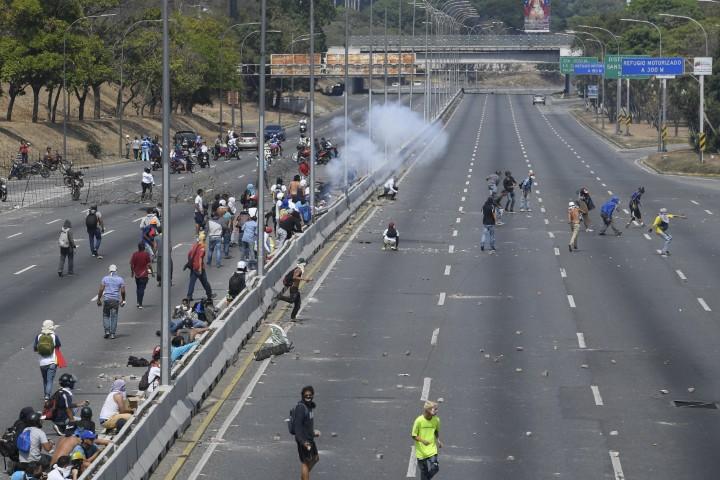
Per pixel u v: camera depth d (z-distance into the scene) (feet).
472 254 379.96
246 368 233.55
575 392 216.13
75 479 151.12
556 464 175.63
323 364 236.63
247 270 307.78
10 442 169.48
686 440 187.93
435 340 257.96
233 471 172.14
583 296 309.83
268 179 571.28
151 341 251.39
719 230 442.91
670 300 304.91
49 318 275.18
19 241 400.67
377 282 328.70
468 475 170.40
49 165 652.48
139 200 525.75
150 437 174.70
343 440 187.32
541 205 521.65
